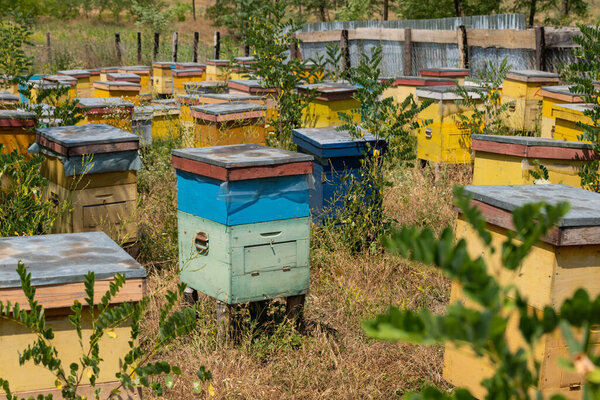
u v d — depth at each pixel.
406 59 16.72
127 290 2.95
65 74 14.72
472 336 1.06
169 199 6.79
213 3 64.94
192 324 2.89
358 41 18.91
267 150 4.86
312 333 4.86
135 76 13.66
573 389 3.24
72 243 3.40
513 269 1.22
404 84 10.66
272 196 4.50
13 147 6.28
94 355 2.75
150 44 29.72
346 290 5.38
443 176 8.45
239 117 8.14
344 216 6.41
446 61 15.66
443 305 5.44
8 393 2.66
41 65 23.44
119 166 5.65
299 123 9.26
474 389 3.58
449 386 4.19
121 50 27.05
